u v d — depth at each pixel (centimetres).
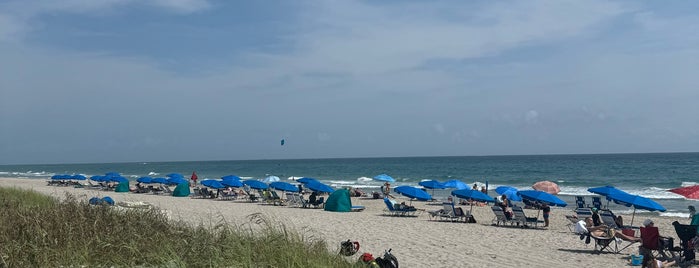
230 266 618
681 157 11862
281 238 713
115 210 852
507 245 1352
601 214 1526
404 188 2117
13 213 812
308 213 2136
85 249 637
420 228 1673
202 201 2772
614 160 10444
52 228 705
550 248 1312
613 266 1100
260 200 2848
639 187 4347
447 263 1100
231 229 770
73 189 3534
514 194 2320
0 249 624
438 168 8650
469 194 1883
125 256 644
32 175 8825
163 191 3425
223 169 10644
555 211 2383
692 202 3025
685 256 1093
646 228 1084
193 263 625
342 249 815
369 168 9512
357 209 2300
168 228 784
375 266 742
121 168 13575
